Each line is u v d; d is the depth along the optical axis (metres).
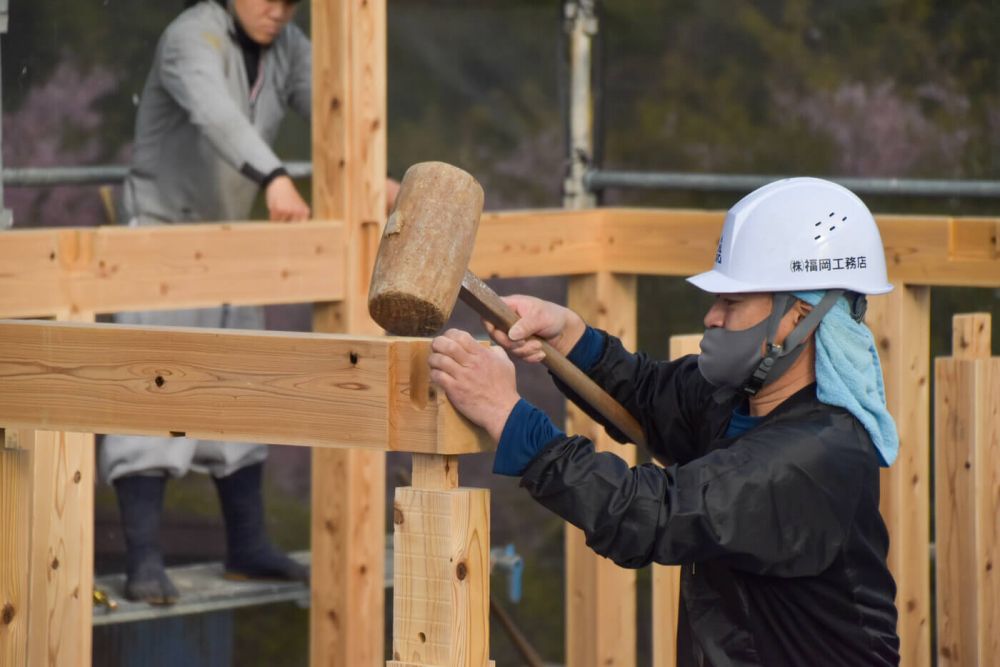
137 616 17.06
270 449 23.97
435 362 8.10
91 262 14.52
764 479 8.68
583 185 23.61
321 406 8.36
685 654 9.69
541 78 26.56
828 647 9.23
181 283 15.07
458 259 8.89
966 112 21.28
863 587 9.16
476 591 8.21
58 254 14.30
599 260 18.94
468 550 8.13
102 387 9.01
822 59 22.78
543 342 10.57
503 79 26.64
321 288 16.11
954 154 21.44
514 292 25.72
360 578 16.53
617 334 19.16
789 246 9.38
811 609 9.16
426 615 8.11
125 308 14.77
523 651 21.06
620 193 24.89
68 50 18.91
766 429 9.13
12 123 18.36
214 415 8.67
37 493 12.36
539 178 26.69
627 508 8.39
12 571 9.88
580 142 23.64
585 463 8.41
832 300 9.34
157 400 8.84
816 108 22.91
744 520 8.57
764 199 9.61
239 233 15.44
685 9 24.06
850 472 8.98
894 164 22.14
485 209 26.83
